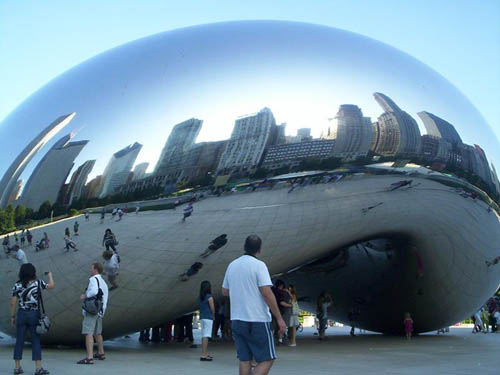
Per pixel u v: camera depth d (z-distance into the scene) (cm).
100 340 666
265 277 389
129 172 657
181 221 656
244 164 662
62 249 677
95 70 764
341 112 706
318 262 961
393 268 924
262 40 752
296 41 762
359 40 833
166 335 1002
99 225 664
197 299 755
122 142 670
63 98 746
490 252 921
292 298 923
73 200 669
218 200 658
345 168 701
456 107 845
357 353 788
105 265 666
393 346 910
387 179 730
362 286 1002
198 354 761
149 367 607
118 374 546
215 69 703
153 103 682
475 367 631
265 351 387
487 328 1521
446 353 793
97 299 629
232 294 396
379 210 744
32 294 545
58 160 690
